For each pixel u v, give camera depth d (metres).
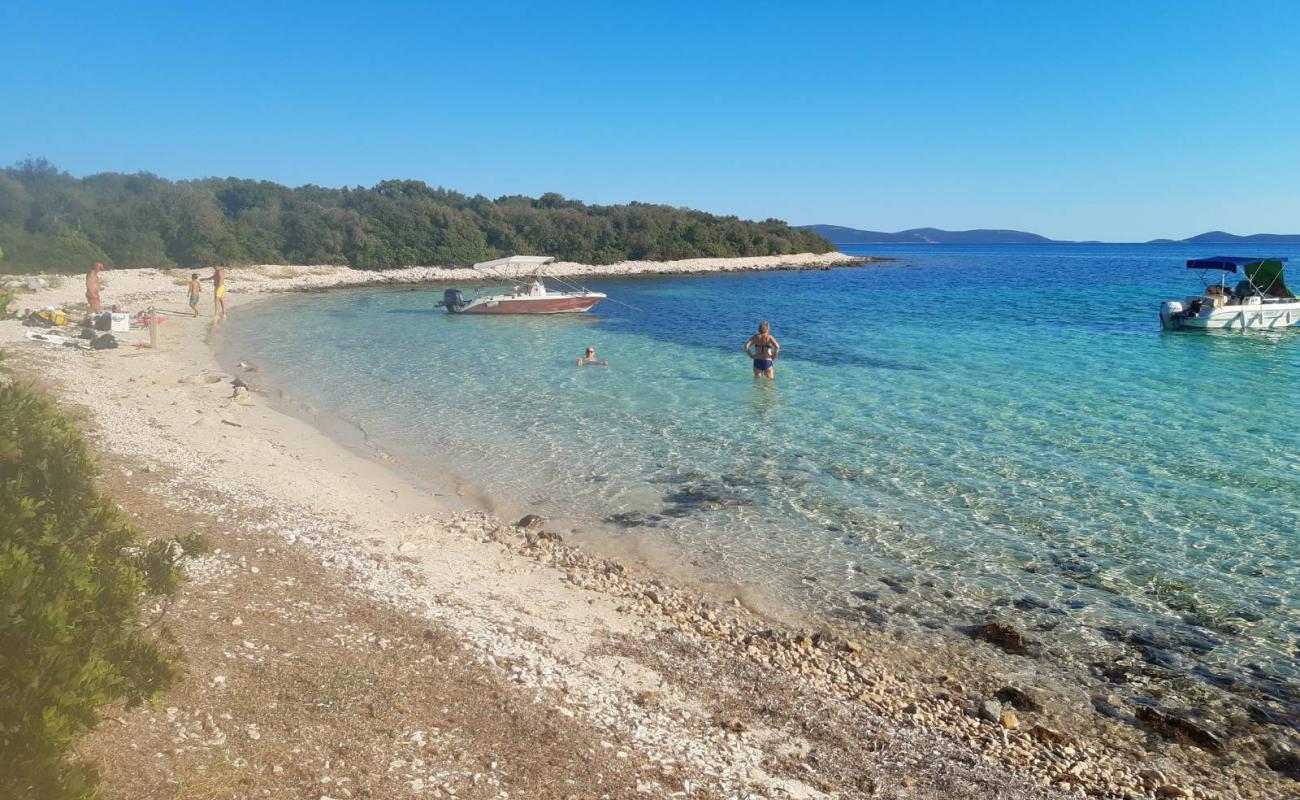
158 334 28.62
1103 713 7.41
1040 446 15.41
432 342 29.75
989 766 6.43
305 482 12.70
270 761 4.75
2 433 4.62
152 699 4.36
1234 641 8.56
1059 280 70.31
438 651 6.85
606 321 37.69
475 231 76.94
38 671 3.32
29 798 3.08
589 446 15.66
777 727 6.68
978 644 8.59
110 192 67.00
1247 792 6.34
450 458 14.95
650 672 7.43
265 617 6.92
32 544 4.06
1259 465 14.08
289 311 40.22
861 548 10.97
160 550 5.38
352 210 73.44
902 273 85.19
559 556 10.59
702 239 93.81
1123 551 10.72
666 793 5.28
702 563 10.57
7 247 46.38
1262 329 33.50
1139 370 23.61
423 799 4.68
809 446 15.57
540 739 5.66
